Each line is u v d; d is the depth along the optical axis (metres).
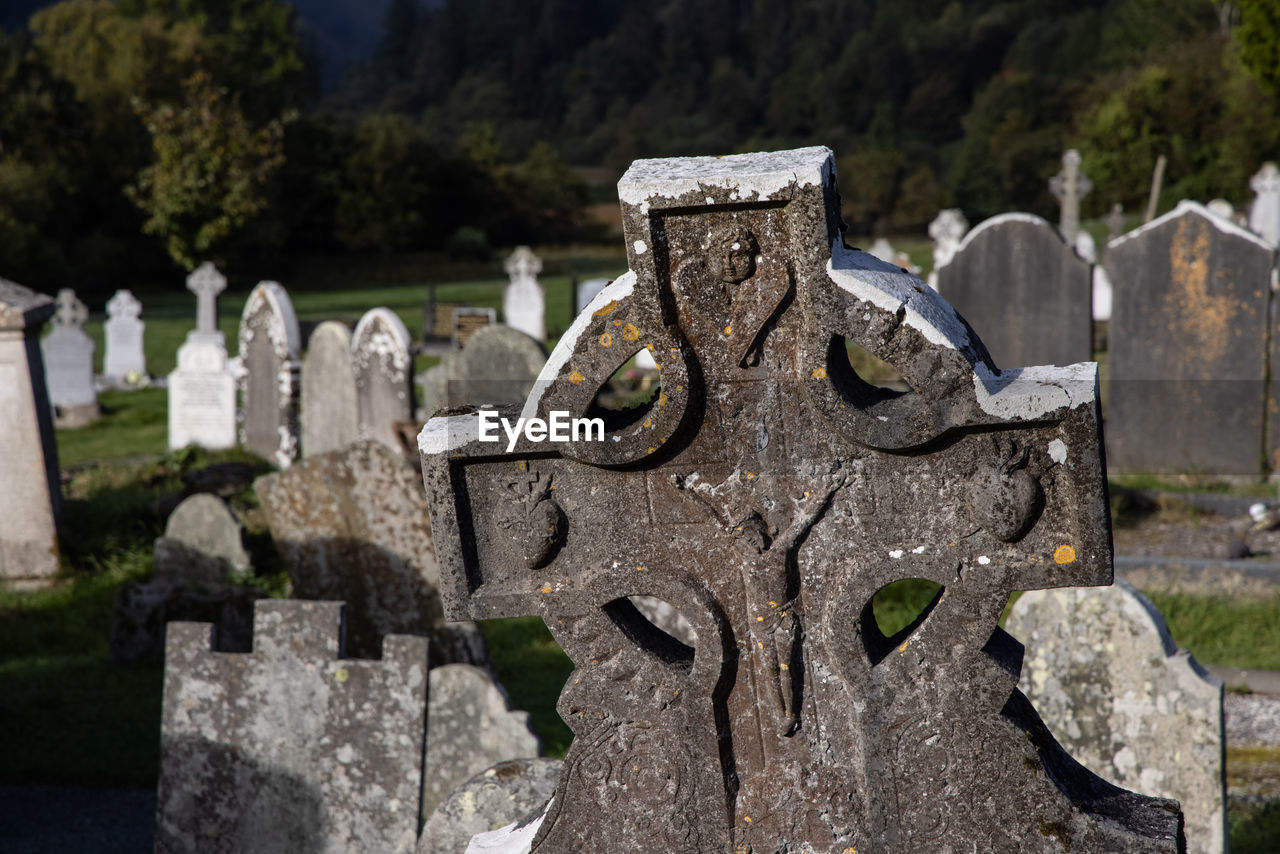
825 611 2.77
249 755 4.87
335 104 130.62
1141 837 2.70
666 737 2.90
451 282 51.97
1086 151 54.00
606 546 2.86
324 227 58.72
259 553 9.24
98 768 6.61
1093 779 2.94
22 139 46.66
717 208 2.55
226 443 14.80
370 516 7.23
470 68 147.25
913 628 2.78
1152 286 11.24
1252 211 27.48
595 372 2.71
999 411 2.53
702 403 2.73
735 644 2.83
